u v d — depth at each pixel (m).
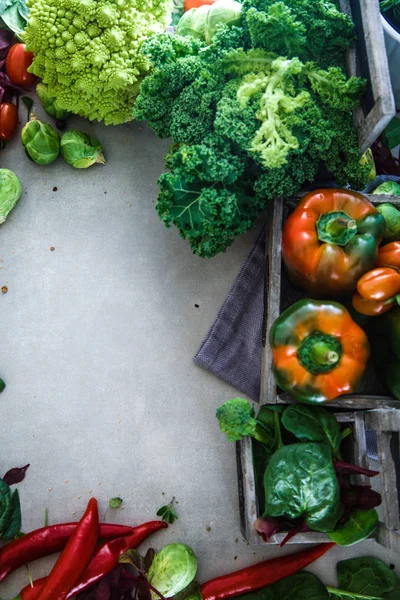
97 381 1.64
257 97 1.35
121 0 1.43
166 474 1.61
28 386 1.63
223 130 1.34
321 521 1.28
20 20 1.64
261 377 1.60
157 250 1.71
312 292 1.45
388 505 1.29
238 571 1.52
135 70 1.50
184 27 1.53
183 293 1.69
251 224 1.49
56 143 1.65
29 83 1.68
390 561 1.59
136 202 1.72
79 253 1.70
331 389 1.33
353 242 1.34
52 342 1.65
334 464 1.33
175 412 1.63
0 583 1.53
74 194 1.72
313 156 1.41
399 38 1.44
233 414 1.40
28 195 1.71
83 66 1.48
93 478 1.60
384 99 1.26
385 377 1.43
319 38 1.38
